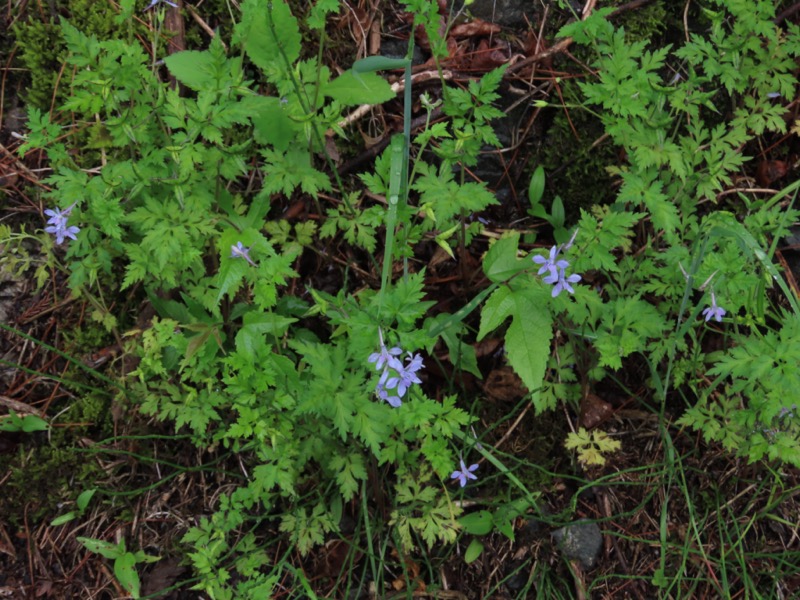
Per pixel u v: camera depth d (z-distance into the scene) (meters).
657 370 0.64
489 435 0.63
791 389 0.51
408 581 0.56
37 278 0.64
